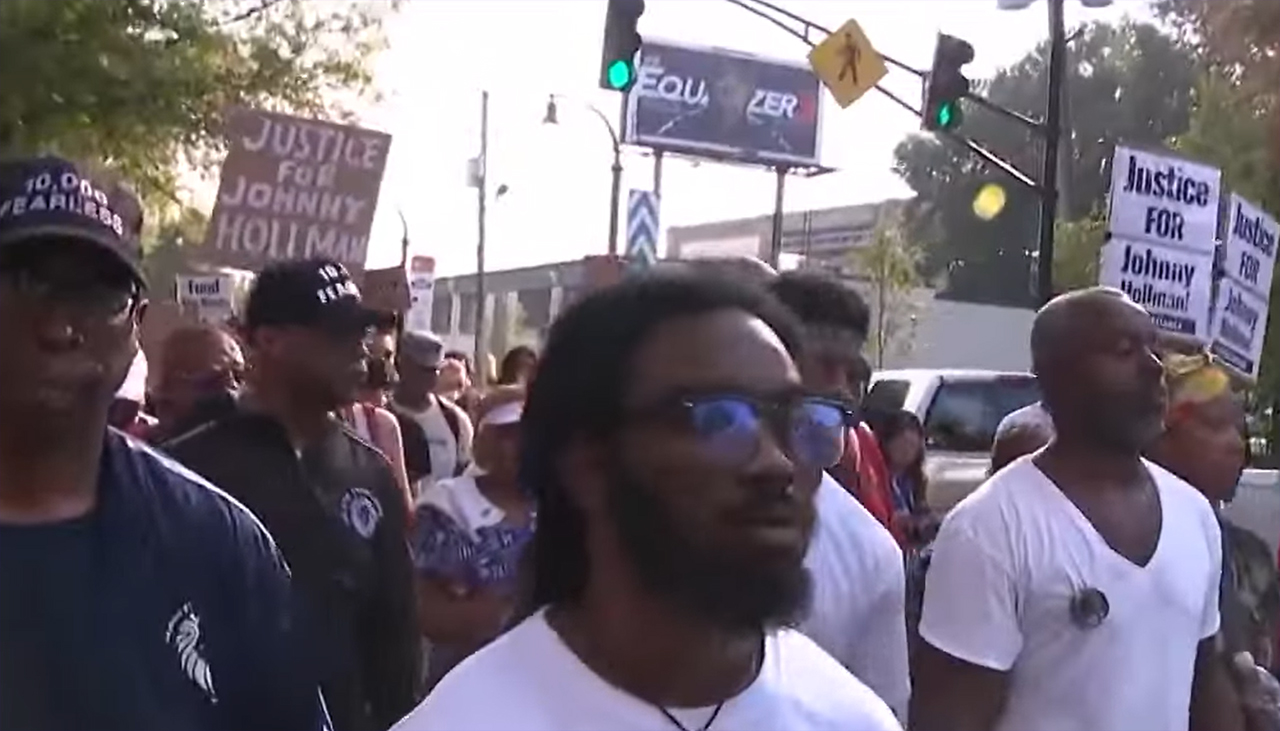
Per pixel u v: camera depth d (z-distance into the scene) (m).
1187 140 27.55
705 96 50.22
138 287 2.49
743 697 2.06
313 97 18.64
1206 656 3.82
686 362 1.98
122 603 2.44
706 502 1.95
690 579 1.96
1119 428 3.60
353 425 6.39
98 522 2.47
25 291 2.39
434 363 8.95
